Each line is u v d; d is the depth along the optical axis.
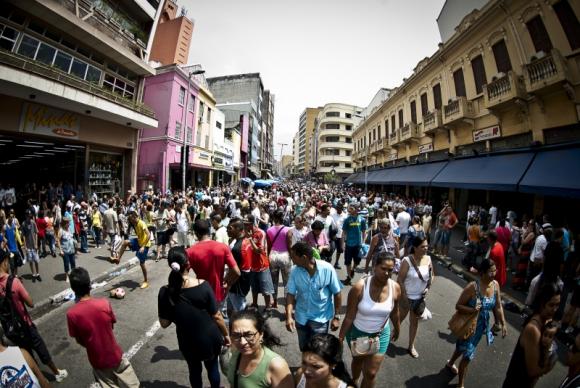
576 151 8.50
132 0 14.91
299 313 3.01
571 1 8.93
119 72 15.45
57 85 10.27
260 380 1.80
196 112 24.59
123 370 2.66
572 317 4.49
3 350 1.85
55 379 3.26
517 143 11.07
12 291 3.02
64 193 12.61
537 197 10.43
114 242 8.29
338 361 1.59
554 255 4.80
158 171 20.56
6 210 10.88
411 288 3.81
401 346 4.12
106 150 15.07
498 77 11.63
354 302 2.78
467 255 7.61
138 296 5.76
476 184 11.36
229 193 21.28
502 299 5.98
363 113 40.84
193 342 2.52
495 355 3.96
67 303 5.42
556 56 8.82
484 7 12.09
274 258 5.15
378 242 5.54
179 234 8.66
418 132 19.44
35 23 11.06
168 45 29.06
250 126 49.44
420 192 20.97
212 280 3.52
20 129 10.64
